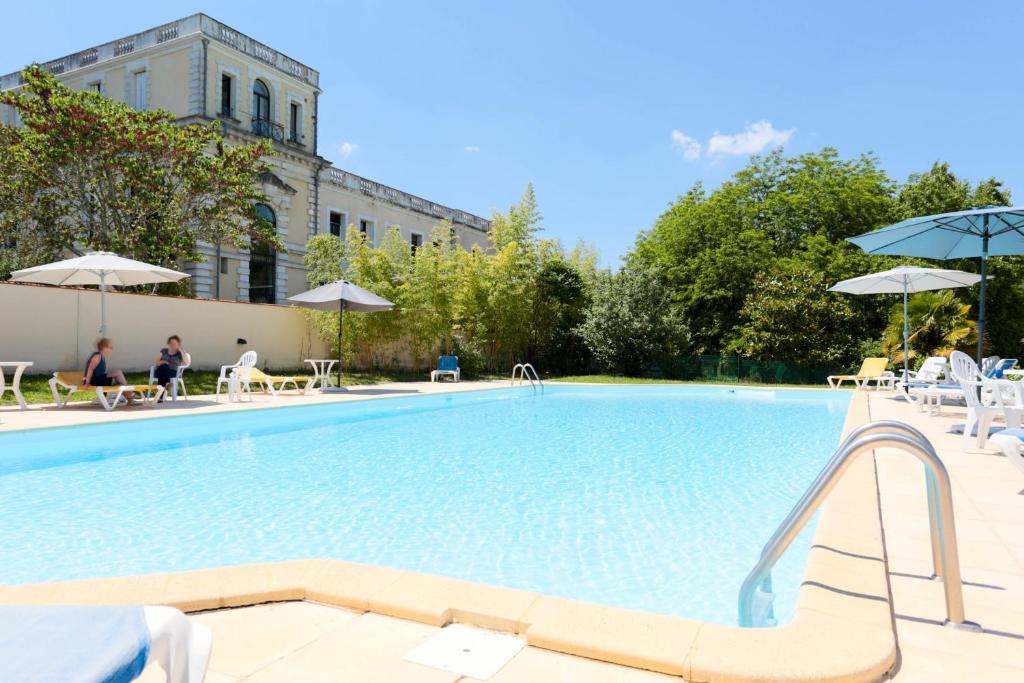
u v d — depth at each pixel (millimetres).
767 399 13938
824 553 2727
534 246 20078
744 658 1826
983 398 6953
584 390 15594
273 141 22562
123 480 5453
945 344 16031
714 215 21688
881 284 11625
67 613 1025
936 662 1910
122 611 1045
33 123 14812
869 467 4715
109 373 9188
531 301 18906
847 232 20547
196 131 17203
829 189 20672
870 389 14828
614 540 3855
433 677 1813
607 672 1848
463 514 4422
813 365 17938
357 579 2463
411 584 2418
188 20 20984
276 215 22859
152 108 21641
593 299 20016
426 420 9883
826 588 2332
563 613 2158
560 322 20375
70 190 15961
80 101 15203
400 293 16359
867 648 1887
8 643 917
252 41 22547
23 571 3277
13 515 4336
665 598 2982
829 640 1936
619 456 6762
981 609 2320
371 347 16531
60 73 23594
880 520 3316
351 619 2221
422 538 3889
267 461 6379
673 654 1861
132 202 15609
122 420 7363
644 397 14469
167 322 12625
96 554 3555
